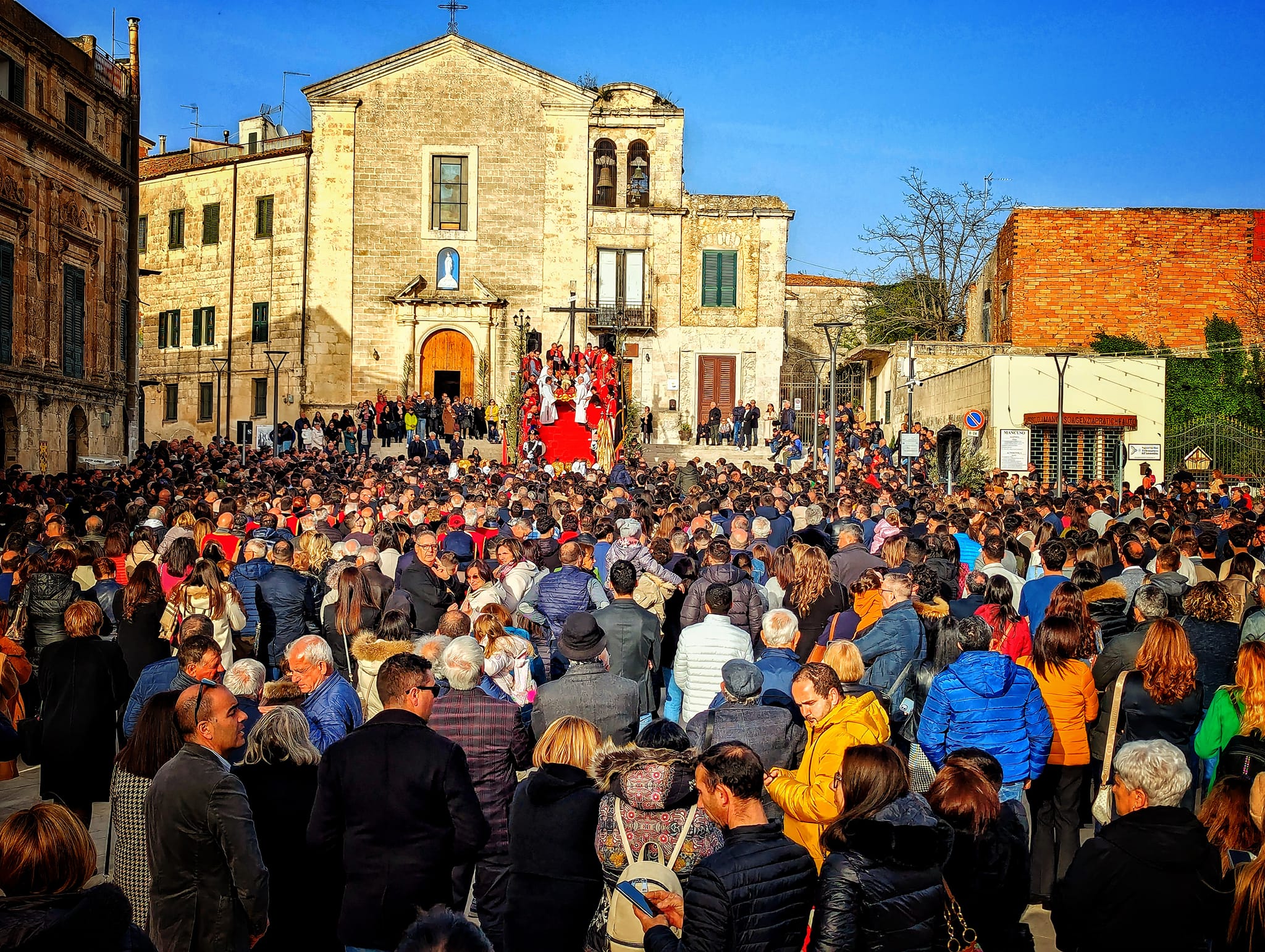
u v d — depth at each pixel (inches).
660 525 557.3
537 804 230.4
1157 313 1699.1
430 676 242.5
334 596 415.5
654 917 200.8
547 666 422.0
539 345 1819.6
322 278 1927.9
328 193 1929.1
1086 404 1402.6
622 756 228.4
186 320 2097.7
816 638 398.6
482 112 1934.1
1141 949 195.0
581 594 435.2
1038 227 1710.1
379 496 848.3
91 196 1384.1
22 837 159.0
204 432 2066.9
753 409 1809.8
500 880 269.9
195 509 708.0
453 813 228.7
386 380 1931.6
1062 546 403.5
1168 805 203.3
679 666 349.4
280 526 619.2
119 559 498.3
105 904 155.6
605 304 1948.8
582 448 1562.5
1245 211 1702.8
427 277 1937.7
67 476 976.9
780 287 1950.1
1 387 1167.6
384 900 223.6
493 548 519.5
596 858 227.6
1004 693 280.2
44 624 426.6
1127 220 1706.4
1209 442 1487.5
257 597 440.8
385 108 1930.4
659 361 1948.8
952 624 332.8
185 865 218.2
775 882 188.4
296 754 242.5
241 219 2020.2
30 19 1237.1
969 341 2016.5
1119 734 319.3
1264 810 214.7
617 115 1939.0
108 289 1437.0
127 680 349.1
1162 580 397.1
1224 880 196.7
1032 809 328.5
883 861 186.2
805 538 554.3
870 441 1577.3
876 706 260.7
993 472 1222.9
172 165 2162.9
